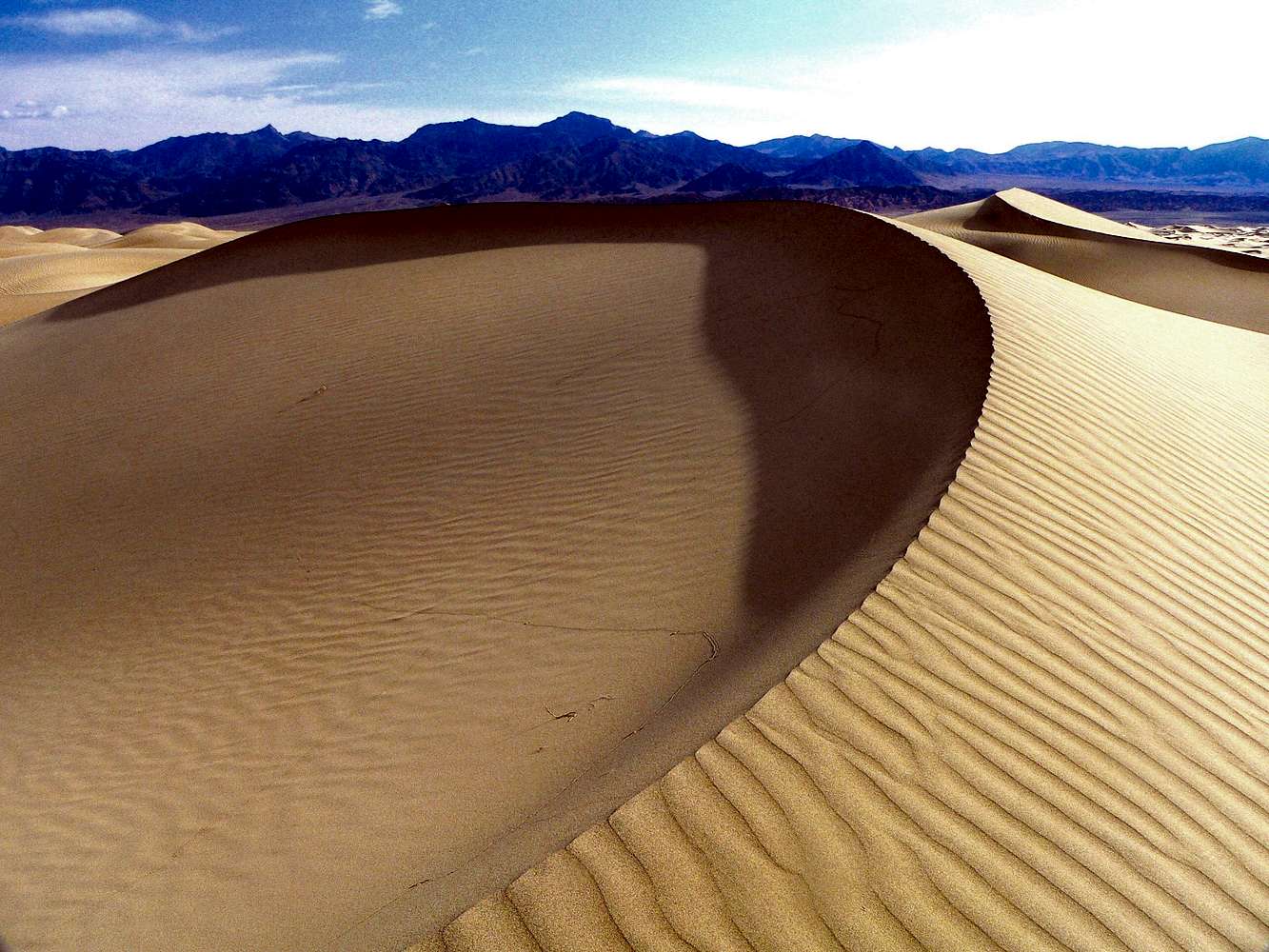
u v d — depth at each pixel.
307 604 6.71
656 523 6.52
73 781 5.27
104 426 11.05
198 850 4.38
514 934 2.45
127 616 7.12
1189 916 2.67
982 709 3.43
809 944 2.44
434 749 4.73
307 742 5.14
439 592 6.42
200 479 9.06
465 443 8.55
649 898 2.55
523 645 5.55
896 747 3.18
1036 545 4.70
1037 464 5.65
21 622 7.34
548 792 3.82
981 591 4.22
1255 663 4.11
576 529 6.71
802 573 5.28
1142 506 5.48
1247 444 7.50
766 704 3.37
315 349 12.25
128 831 4.68
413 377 10.45
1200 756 3.38
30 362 14.67
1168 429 7.07
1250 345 12.94
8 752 5.70
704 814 2.85
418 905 3.00
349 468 8.54
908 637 3.82
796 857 2.70
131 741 5.59
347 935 3.15
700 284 11.98
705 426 7.81
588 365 9.75
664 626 5.26
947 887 2.65
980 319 8.09
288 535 7.71
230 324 14.33
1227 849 2.95
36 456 10.50
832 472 6.40
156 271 19.59
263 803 4.64
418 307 13.44
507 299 13.02
